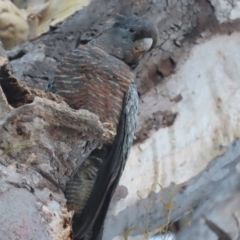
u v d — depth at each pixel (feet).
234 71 36.17
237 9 37.81
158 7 36.40
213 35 36.83
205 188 31.86
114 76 27.78
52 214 19.06
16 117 19.44
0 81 20.31
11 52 34.91
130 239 30.53
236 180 27.78
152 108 34.04
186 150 33.30
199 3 37.11
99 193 26.23
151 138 33.14
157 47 35.22
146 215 28.68
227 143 33.86
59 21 38.55
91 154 26.32
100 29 35.27
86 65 27.78
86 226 25.99
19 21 38.65
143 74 34.53
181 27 36.19
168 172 32.42
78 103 27.30
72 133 20.45
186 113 34.30
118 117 27.53
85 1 39.22
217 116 34.68
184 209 31.14
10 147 19.27
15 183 18.78
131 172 32.01
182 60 35.50
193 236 26.16
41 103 19.80
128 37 30.14
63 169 20.29
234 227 26.21
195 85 35.14
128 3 36.35
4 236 17.66
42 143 19.79
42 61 33.88
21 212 18.29
